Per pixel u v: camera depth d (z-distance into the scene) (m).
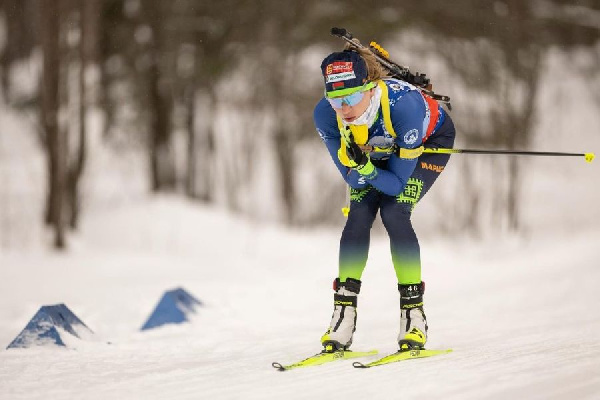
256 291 30.89
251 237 68.31
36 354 18.23
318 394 11.78
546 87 119.31
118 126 89.06
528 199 97.88
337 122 15.54
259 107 95.00
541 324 21.27
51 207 58.38
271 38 89.81
